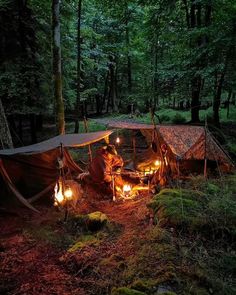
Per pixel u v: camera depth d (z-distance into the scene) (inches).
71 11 587.8
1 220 257.1
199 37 539.2
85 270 173.5
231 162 316.2
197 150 300.7
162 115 714.8
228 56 473.4
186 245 182.7
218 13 545.0
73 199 276.5
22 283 167.5
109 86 1159.6
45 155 288.2
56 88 434.3
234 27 457.1
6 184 267.6
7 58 522.0
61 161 263.6
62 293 155.5
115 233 217.5
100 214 231.9
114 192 297.0
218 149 311.3
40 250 203.9
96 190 322.3
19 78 508.4
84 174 333.7
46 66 552.4
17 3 523.8
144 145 543.8
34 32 550.0
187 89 573.3
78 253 189.8
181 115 701.3
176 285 144.6
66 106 753.0
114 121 421.4
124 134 647.1
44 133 730.2
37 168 285.9
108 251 190.5
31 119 595.2
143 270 158.4
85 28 797.9
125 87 1114.1
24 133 732.7
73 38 767.7
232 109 745.6
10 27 522.9
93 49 927.7
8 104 525.3
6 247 208.4
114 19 943.7
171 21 672.4
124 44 965.2
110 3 813.9
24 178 283.3
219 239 189.3
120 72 1114.7
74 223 239.3
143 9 896.9
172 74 545.3
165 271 154.0
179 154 291.9
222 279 152.8
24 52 536.1
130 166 366.6
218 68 468.4
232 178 287.1
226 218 199.9
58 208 269.9
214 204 216.5
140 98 760.3
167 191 254.4
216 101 534.0
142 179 320.5
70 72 678.5
